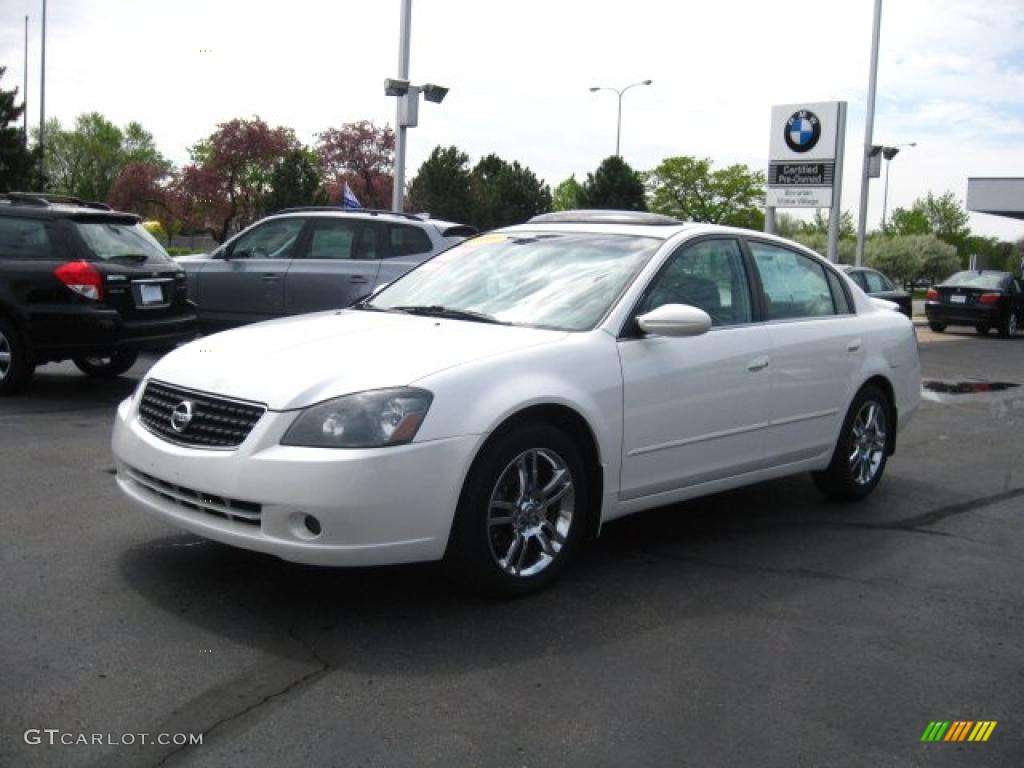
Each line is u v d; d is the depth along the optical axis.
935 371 15.57
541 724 3.26
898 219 83.00
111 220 9.13
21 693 3.34
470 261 5.52
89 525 5.17
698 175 67.62
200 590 4.30
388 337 4.45
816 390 5.77
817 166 22.78
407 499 3.84
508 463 4.15
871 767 3.08
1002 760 3.16
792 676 3.70
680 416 4.89
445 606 4.23
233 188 46.22
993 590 4.76
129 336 8.76
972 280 24.48
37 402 8.70
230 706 3.30
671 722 3.31
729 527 5.70
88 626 3.89
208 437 4.02
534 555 4.42
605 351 4.57
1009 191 39.94
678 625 4.15
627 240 5.23
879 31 27.92
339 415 3.83
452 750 3.08
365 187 48.09
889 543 5.48
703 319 4.61
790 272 5.91
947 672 3.79
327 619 4.05
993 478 7.36
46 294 8.54
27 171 39.53
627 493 4.72
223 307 11.55
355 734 3.15
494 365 4.17
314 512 3.75
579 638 3.97
